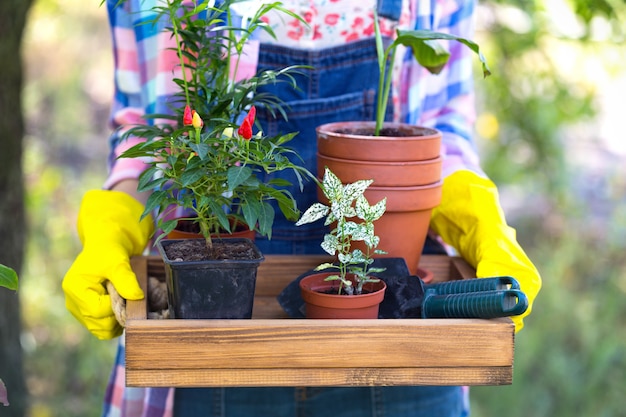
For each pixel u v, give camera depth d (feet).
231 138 3.35
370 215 3.49
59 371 11.21
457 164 4.63
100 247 3.84
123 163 4.50
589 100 10.41
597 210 14.84
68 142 16.61
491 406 11.13
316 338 3.30
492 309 3.33
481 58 3.84
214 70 3.94
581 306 12.41
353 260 3.51
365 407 4.68
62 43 17.93
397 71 4.73
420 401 4.73
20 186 6.44
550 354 11.48
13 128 6.30
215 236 4.00
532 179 12.76
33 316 11.97
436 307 3.51
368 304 3.50
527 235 14.29
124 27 4.69
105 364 11.24
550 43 10.24
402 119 4.88
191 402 4.70
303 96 4.60
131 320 3.28
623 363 11.51
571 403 11.12
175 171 3.48
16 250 6.46
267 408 4.68
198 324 3.26
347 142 3.83
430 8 4.76
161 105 4.60
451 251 4.91
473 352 3.35
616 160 16.28
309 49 4.58
